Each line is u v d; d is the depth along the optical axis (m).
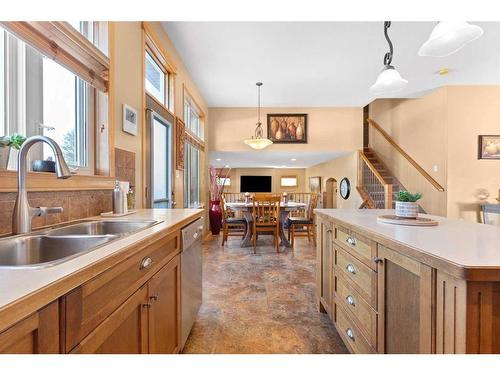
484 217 5.02
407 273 1.07
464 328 0.77
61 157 1.07
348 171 7.08
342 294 1.76
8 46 1.27
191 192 4.80
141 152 2.40
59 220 1.43
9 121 1.28
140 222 1.52
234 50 3.51
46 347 0.57
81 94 1.77
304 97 5.54
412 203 1.68
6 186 1.11
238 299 2.56
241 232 5.79
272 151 6.42
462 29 1.69
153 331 1.18
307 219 4.98
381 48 3.44
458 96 5.21
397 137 6.43
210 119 6.38
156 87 3.16
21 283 0.57
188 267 1.78
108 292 0.82
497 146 5.20
